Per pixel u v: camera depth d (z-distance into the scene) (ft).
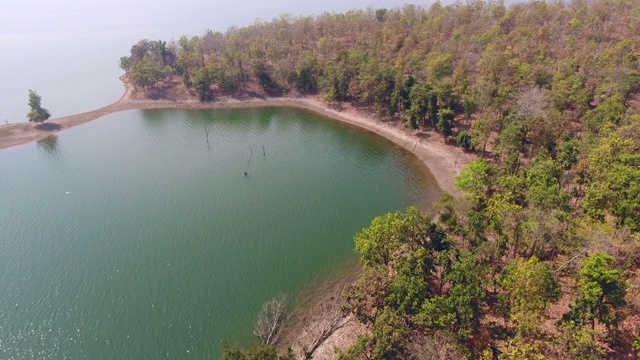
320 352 230.27
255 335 248.73
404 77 588.50
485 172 351.87
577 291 205.77
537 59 520.01
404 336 190.19
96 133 567.59
